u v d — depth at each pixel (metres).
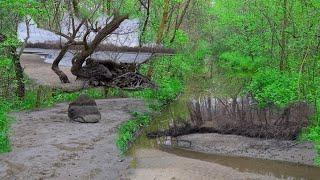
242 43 33.88
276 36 24.22
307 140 16.83
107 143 15.97
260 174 13.71
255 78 23.33
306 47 19.42
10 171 12.58
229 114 19.14
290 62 22.73
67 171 12.89
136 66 27.64
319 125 14.40
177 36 31.28
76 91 25.75
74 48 35.81
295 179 13.27
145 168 13.93
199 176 13.37
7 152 14.24
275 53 26.39
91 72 26.48
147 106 23.44
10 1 14.55
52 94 24.02
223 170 14.02
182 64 31.55
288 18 22.48
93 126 18.44
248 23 30.77
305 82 18.14
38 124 18.36
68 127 18.06
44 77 30.53
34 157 13.88
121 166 13.90
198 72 37.53
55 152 14.54
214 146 16.81
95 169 13.29
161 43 30.78
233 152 16.12
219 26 43.84
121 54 31.48
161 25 29.42
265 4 24.69
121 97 26.25
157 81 28.09
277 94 18.78
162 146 16.92
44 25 27.83
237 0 32.31
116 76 26.72
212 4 45.66
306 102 17.67
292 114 17.94
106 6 25.50
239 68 36.66
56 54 43.00
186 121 19.14
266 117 18.61
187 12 43.69
